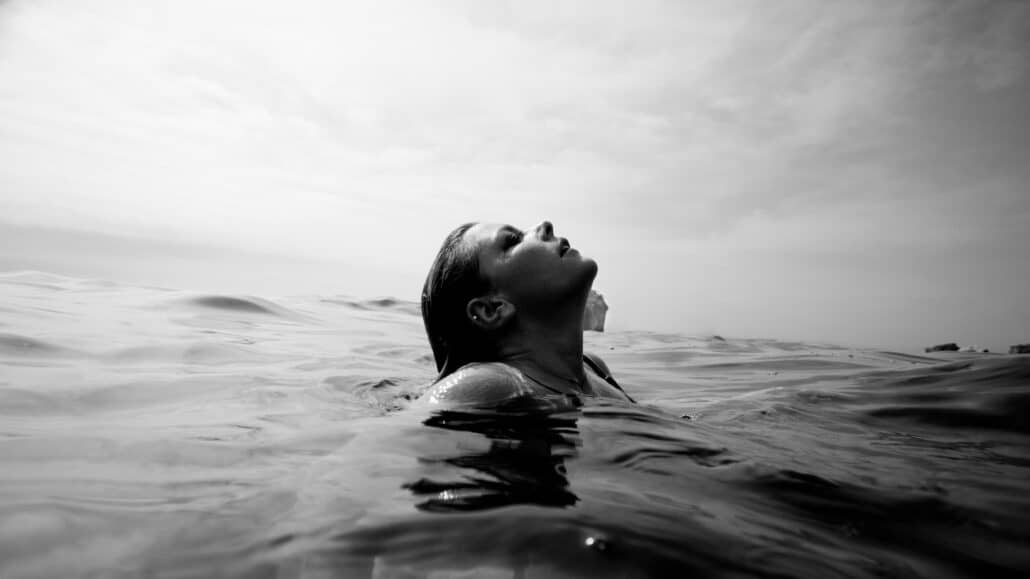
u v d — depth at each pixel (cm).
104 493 157
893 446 248
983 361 447
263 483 165
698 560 124
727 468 185
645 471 179
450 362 328
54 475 170
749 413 302
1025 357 448
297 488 160
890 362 713
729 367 646
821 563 128
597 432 220
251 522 139
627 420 242
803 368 639
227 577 116
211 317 697
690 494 161
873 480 185
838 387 393
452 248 330
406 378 405
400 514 142
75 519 140
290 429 228
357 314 1004
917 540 146
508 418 238
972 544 146
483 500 150
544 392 276
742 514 151
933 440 267
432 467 177
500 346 312
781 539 138
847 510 160
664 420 250
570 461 185
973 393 347
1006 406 315
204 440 210
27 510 143
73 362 367
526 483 164
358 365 463
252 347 504
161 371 360
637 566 120
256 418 251
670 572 118
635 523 137
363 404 292
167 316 652
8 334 424
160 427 230
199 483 166
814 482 178
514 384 270
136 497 154
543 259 310
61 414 247
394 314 1095
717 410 309
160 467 180
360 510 145
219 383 334
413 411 256
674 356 750
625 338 1093
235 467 180
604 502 150
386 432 216
